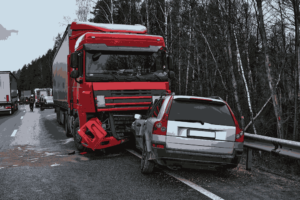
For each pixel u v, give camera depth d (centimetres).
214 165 530
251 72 1402
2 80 2702
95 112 773
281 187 507
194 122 529
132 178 559
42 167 662
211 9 1227
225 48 1243
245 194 465
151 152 544
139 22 2288
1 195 466
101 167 654
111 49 808
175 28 1777
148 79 814
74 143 992
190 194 462
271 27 1022
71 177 572
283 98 1069
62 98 1340
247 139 645
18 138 1173
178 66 1988
